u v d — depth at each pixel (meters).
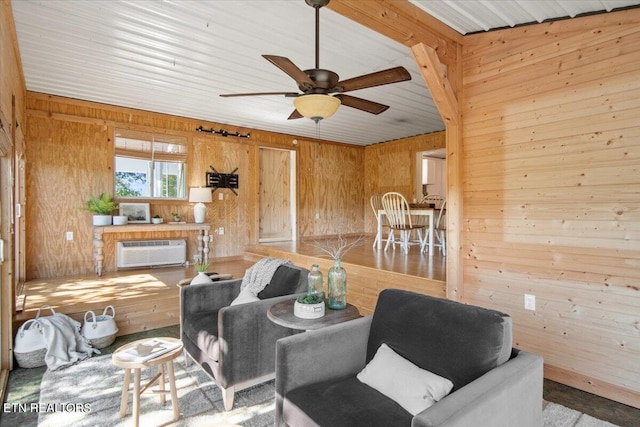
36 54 3.33
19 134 3.36
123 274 4.80
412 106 4.98
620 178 2.27
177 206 5.53
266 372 2.36
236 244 6.18
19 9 2.60
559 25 2.53
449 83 2.95
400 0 2.50
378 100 4.70
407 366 1.55
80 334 3.04
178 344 2.10
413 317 1.70
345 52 3.32
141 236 5.22
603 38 2.33
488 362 1.40
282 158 7.30
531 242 2.69
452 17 2.70
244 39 3.08
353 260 4.56
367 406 1.44
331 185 7.58
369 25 2.44
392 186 7.50
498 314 1.49
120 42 3.12
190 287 2.81
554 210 2.57
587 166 2.41
